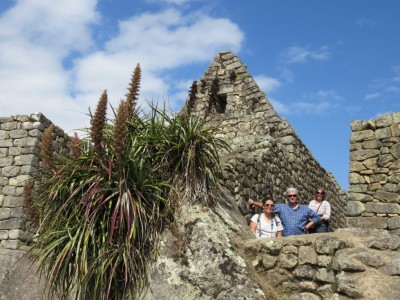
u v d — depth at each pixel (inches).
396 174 344.8
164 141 282.0
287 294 241.1
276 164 488.1
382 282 216.2
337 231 256.2
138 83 289.1
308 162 592.4
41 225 258.4
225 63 638.5
